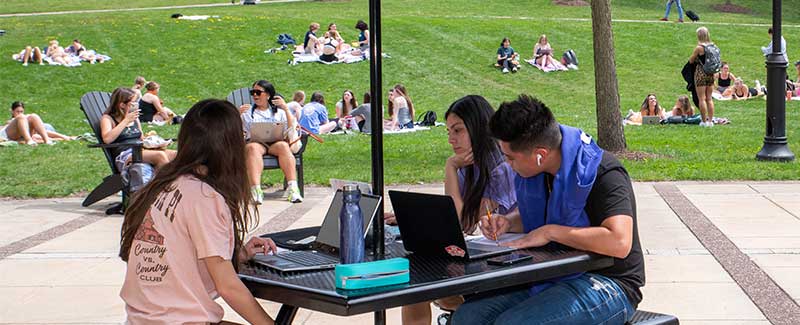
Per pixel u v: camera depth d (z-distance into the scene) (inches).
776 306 247.6
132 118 415.8
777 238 328.8
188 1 1839.3
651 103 801.6
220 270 146.6
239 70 1101.7
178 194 147.9
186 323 146.9
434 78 1104.2
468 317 163.8
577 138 160.2
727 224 356.2
